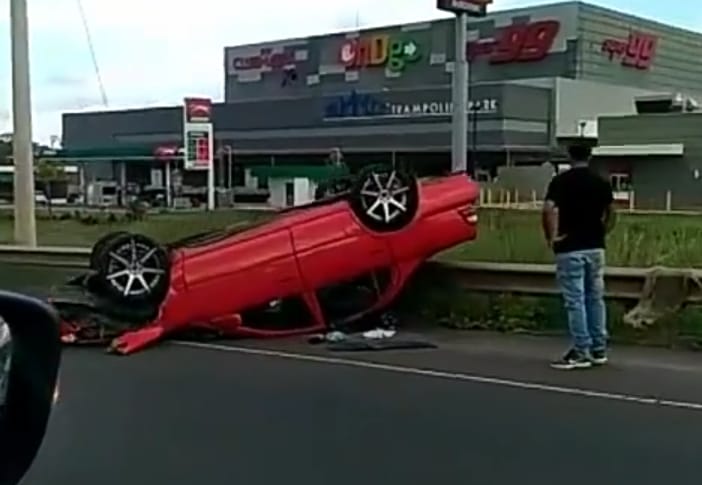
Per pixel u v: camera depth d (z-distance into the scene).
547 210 8.81
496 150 69.00
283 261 10.45
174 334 10.53
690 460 5.96
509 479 5.61
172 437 6.48
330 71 91.75
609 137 65.81
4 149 62.59
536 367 8.80
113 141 88.00
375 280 10.89
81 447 6.22
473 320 10.97
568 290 8.85
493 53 83.50
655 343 9.86
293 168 71.81
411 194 10.65
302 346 10.07
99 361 9.22
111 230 20.94
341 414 7.08
